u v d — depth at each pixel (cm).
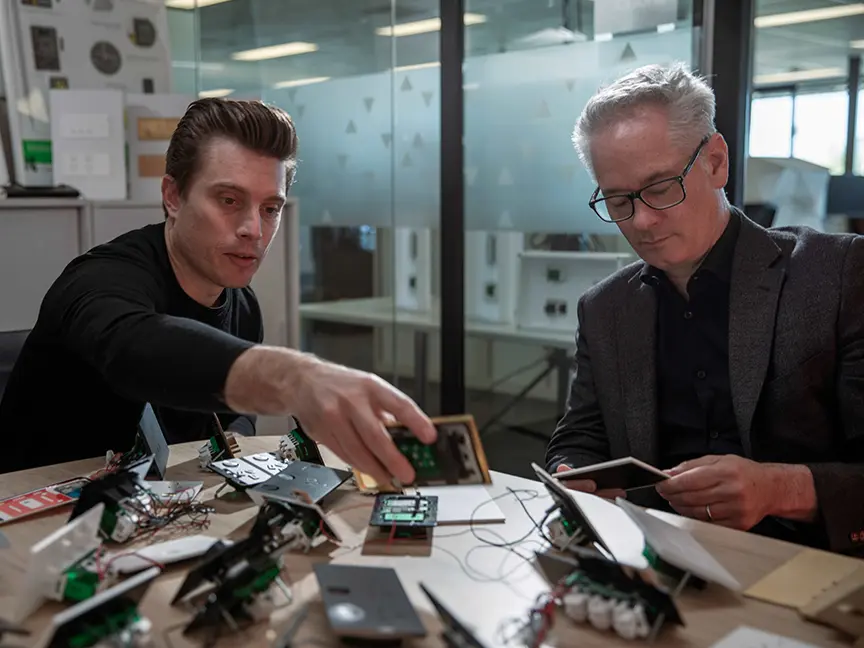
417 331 337
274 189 126
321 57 341
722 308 138
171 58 327
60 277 128
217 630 72
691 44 252
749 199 252
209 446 124
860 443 125
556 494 94
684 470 109
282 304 283
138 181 280
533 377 318
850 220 258
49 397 137
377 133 331
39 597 77
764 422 132
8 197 240
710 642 73
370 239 342
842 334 127
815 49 249
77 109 270
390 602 73
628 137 125
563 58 283
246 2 348
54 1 275
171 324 94
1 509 103
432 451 83
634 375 143
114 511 92
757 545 95
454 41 297
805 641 73
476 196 313
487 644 69
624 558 90
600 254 286
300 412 79
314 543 91
